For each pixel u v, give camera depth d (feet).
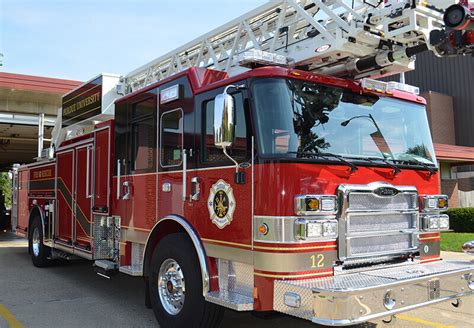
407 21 14.19
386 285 11.71
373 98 15.31
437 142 78.02
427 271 13.61
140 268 18.16
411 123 16.42
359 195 13.48
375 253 13.84
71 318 17.99
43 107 51.70
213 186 14.33
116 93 25.23
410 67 15.99
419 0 13.69
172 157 16.28
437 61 83.61
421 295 12.63
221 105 12.33
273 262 12.30
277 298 12.10
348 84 14.49
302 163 12.65
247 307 12.56
